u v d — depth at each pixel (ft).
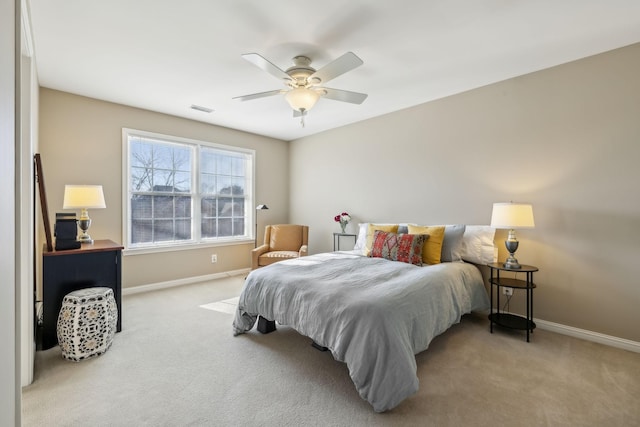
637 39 7.47
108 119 11.55
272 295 7.53
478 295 9.27
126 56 8.18
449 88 10.44
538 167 9.16
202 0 5.97
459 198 10.93
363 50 7.88
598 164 8.18
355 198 14.49
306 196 16.98
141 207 12.60
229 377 6.41
